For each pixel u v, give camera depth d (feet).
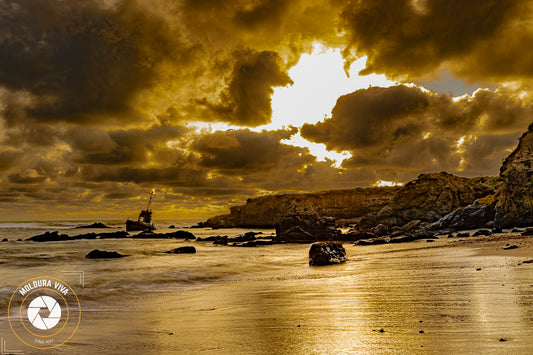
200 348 18.24
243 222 383.45
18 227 363.76
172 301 39.14
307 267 69.72
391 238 126.52
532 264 39.22
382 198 374.43
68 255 103.14
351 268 59.11
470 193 212.23
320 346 16.80
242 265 77.71
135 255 103.55
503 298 24.49
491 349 14.12
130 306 37.17
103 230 317.22
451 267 45.11
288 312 27.07
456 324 18.92
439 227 148.66
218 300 37.17
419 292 30.50
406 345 15.78
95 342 21.58
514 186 121.29
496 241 76.07
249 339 19.39
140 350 18.80
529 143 130.41
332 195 383.45
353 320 22.31
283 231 159.43
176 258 95.25
